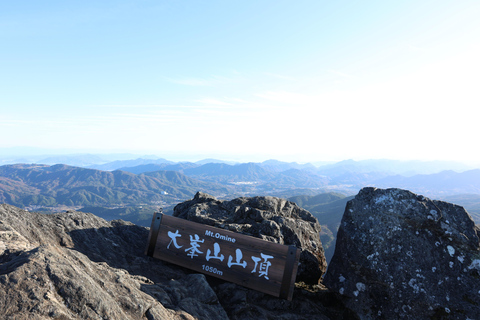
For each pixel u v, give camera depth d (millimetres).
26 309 888
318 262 1959
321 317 1660
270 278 1661
